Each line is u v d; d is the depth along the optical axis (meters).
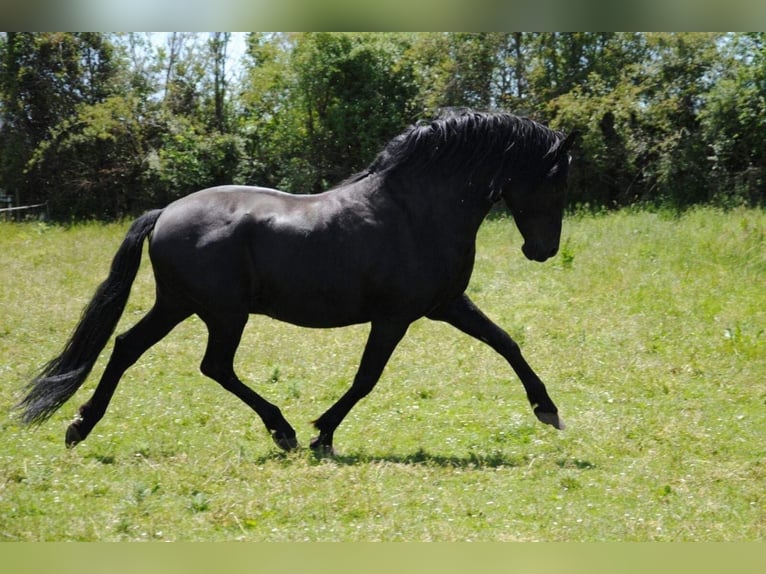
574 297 12.69
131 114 26.94
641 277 13.57
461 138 7.03
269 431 7.18
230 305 6.95
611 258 14.97
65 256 16.75
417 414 8.31
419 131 7.04
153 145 27.69
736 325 10.76
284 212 6.97
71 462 6.67
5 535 5.35
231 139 27.42
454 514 5.79
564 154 7.14
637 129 25.88
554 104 25.83
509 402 8.68
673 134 25.44
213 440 7.48
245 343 10.71
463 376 9.38
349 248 6.90
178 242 6.90
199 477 6.32
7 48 27.16
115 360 7.20
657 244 15.85
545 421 7.53
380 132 27.02
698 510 5.92
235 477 6.39
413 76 27.33
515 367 7.50
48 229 21.81
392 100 27.22
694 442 7.45
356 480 6.22
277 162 28.39
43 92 27.47
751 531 5.60
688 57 25.89
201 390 9.05
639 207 23.58
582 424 7.88
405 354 10.16
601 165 25.39
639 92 26.16
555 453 7.15
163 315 7.23
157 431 7.74
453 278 7.13
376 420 8.11
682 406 8.48
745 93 23.94
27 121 27.67
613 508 5.98
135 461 6.82
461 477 6.49
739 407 8.52
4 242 18.92
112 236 20.19
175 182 27.09
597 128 25.16
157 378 9.49
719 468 6.79
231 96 29.28
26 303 12.64
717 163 24.64
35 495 6.02
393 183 7.04
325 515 5.70
